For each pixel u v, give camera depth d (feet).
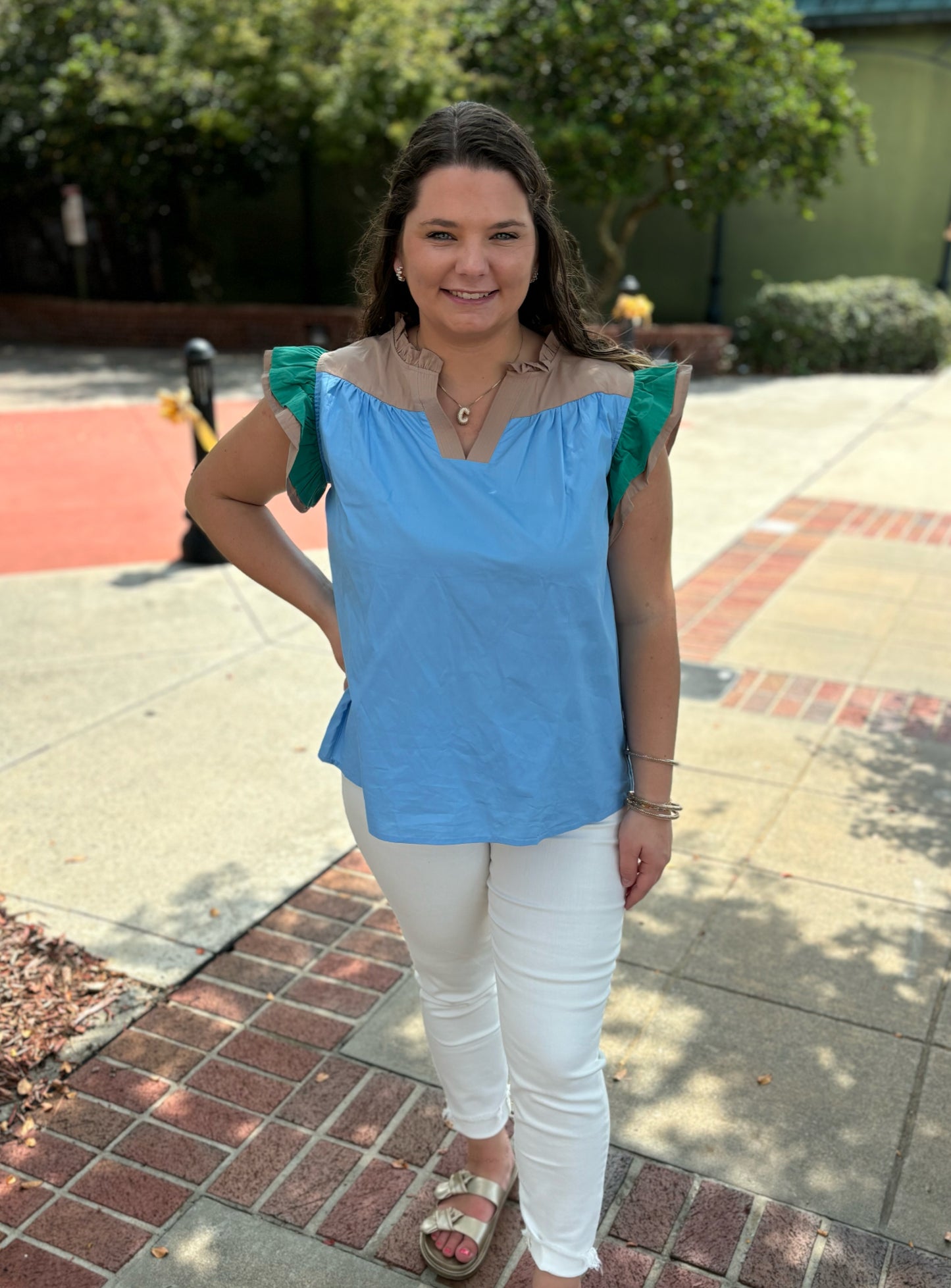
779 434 34.42
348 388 5.47
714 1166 7.89
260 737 14.37
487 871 5.98
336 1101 8.52
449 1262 7.05
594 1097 5.98
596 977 5.85
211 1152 8.05
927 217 48.52
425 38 43.09
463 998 6.72
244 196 54.39
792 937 10.44
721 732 14.65
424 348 5.37
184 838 12.02
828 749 14.19
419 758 5.55
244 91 45.21
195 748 14.06
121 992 9.64
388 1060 8.93
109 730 14.53
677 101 40.09
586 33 41.14
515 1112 6.14
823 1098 8.51
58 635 17.90
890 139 48.16
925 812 12.69
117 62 47.34
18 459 30.42
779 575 21.12
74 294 58.13
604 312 45.93
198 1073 8.77
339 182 54.75
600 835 5.83
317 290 56.80
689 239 51.37
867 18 46.75
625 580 5.74
